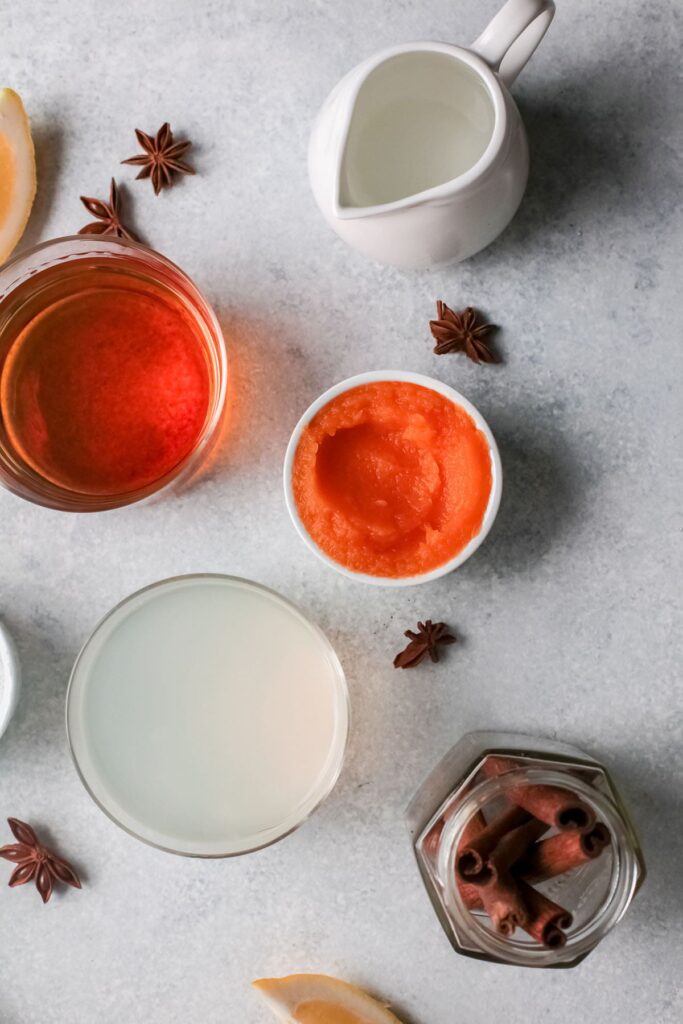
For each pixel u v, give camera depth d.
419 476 0.51
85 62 0.54
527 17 0.46
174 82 0.54
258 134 0.53
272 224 0.53
